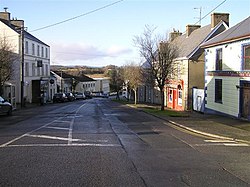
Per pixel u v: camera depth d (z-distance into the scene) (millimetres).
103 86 135000
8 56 33594
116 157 10289
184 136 15352
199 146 12656
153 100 50969
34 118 23688
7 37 44875
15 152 10812
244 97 22094
